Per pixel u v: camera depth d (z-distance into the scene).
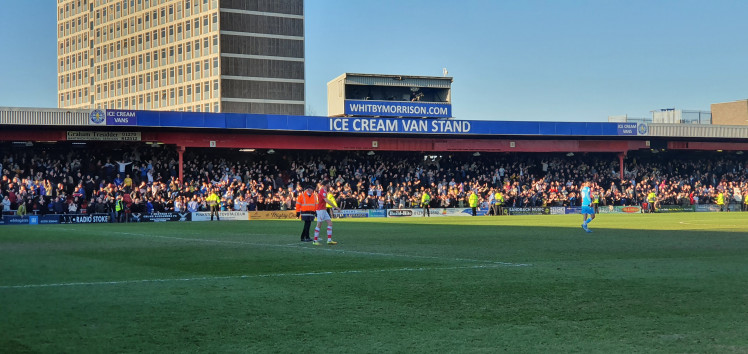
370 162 61.41
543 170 65.00
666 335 8.55
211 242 24.47
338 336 8.55
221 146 53.94
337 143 57.44
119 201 44.88
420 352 7.75
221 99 104.50
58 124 48.06
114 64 121.38
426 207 54.50
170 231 32.19
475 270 15.20
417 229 32.91
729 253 19.27
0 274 14.87
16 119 47.16
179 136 52.56
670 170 69.19
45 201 46.12
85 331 8.85
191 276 14.32
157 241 25.11
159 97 113.94
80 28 128.12
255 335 8.61
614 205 61.28
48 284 13.15
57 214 44.59
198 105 107.94
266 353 7.73
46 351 7.84
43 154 51.97
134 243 24.14
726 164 70.88
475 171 62.38
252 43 106.81
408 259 17.78
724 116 88.94
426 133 58.19
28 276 14.47
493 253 19.48
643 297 11.38
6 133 48.28
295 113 109.88
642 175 67.56
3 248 22.14
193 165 54.59
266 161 59.88
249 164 58.62
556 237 26.36
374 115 65.88
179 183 50.97
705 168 70.56
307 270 15.37
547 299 11.21
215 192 48.62
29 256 19.23
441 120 58.53
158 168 53.38
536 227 34.31
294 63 109.88
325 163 60.34
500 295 11.64
